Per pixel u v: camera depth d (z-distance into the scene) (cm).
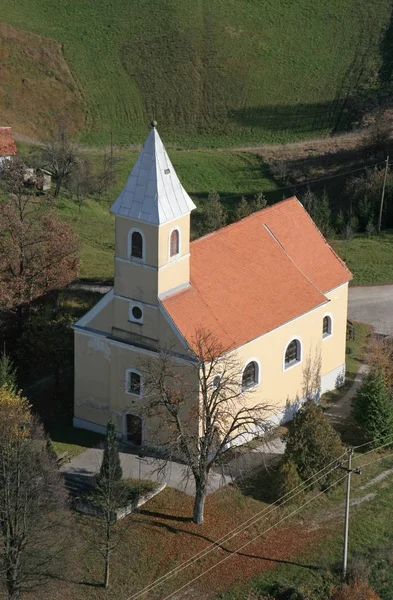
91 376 7875
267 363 7906
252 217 8294
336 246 12088
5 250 8875
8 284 8819
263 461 7694
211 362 7025
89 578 6606
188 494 7344
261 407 7331
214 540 6975
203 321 7488
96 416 7956
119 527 6981
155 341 7481
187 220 7381
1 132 13450
